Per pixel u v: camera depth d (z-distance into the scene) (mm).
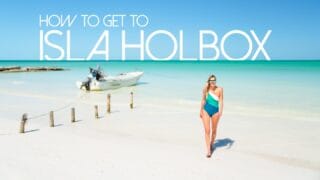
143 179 8461
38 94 30109
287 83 41062
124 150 11023
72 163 9594
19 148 11078
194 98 27156
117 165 9477
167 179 8500
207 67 93438
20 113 19438
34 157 10102
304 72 65625
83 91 33000
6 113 19344
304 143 12695
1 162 9602
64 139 12430
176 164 9680
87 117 17828
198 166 9547
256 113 19844
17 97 27484
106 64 123500
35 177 8484
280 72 65812
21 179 8352
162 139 12930
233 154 10930
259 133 14344
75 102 24672
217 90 10461
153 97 27922
